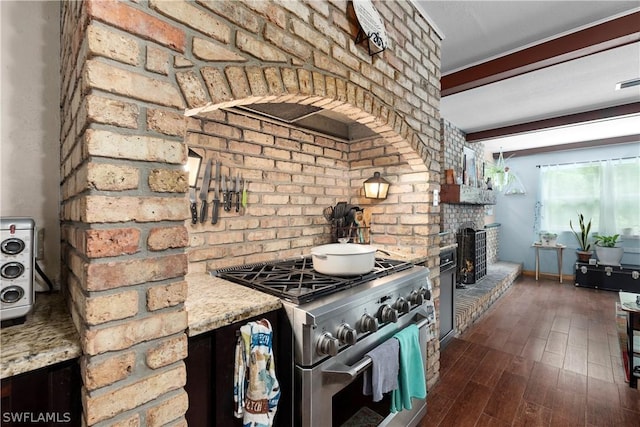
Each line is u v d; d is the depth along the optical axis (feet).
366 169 7.36
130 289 2.20
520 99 10.57
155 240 2.33
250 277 4.42
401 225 6.77
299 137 6.44
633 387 6.63
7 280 2.45
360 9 4.51
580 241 17.39
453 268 9.41
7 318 2.44
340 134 7.37
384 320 4.12
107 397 2.07
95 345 2.03
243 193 5.41
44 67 3.68
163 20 2.43
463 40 7.00
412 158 6.30
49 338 2.29
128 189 2.20
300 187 6.48
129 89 2.21
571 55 6.71
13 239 2.49
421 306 5.39
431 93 6.62
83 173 2.19
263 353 3.03
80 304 2.24
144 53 2.31
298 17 3.65
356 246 4.85
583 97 10.36
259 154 5.69
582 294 14.99
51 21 3.74
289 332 3.33
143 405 2.24
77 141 2.46
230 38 2.91
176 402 2.41
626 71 8.47
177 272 2.45
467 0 5.77
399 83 5.54
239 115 5.36
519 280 18.34
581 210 17.85
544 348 8.77
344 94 4.23
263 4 3.24
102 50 2.09
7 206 3.48
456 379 7.00
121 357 2.15
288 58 3.49
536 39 6.93
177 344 2.44
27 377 2.12
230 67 2.89
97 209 2.06
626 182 16.44
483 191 15.19
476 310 11.34
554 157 18.78
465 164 14.82
